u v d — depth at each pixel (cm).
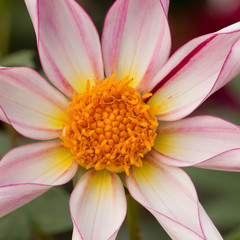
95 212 31
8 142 35
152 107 32
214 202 37
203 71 31
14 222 33
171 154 31
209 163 30
